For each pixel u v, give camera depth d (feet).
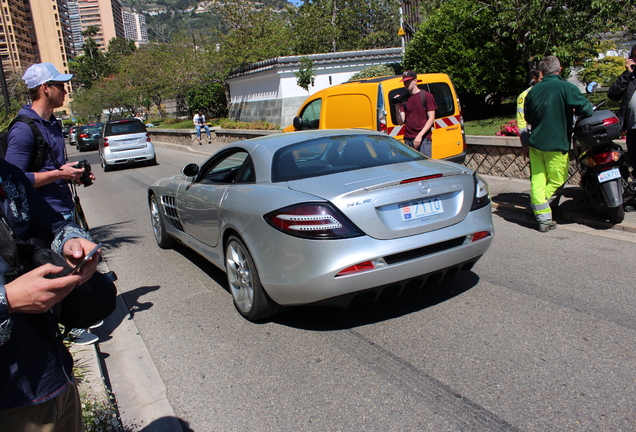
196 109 114.93
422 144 23.22
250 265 12.57
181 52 120.06
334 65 76.02
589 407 8.77
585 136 17.78
